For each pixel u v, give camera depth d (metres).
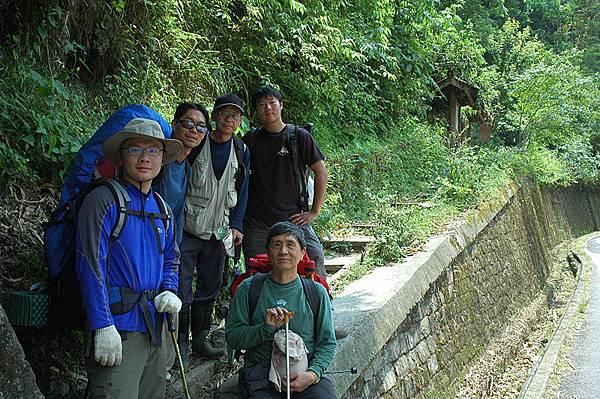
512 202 14.55
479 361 8.83
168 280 3.08
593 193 29.72
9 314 2.99
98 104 5.57
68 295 2.85
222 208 4.11
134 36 6.15
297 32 8.74
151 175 2.89
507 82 21.47
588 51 32.62
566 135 23.36
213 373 4.26
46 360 3.07
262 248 4.38
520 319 11.88
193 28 7.55
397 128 13.58
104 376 2.73
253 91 8.53
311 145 4.33
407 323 6.32
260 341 3.41
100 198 2.73
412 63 13.95
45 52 5.01
